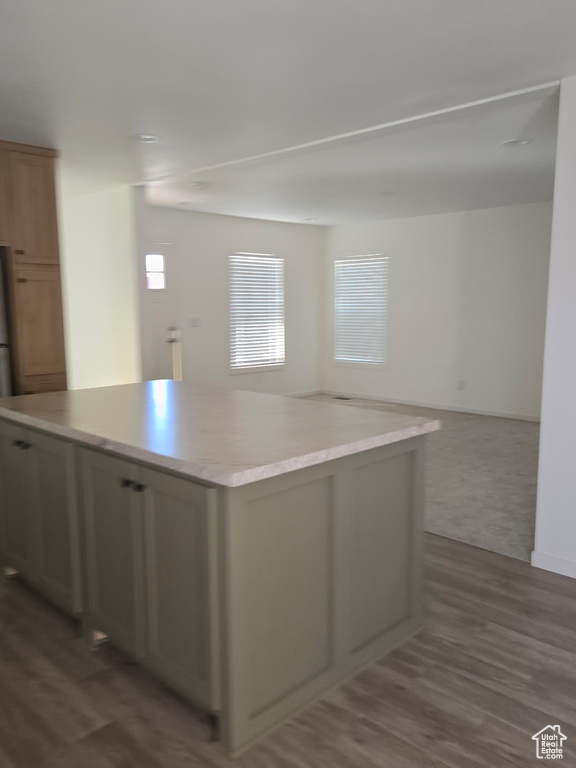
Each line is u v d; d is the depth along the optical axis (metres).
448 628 2.60
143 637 2.16
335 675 2.19
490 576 3.09
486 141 3.97
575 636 2.53
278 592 1.96
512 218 6.89
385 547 2.38
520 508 4.08
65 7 2.17
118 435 2.20
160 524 2.01
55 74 2.81
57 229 4.24
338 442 2.07
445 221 7.50
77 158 4.43
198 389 3.55
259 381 8.30
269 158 4.44
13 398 3.17
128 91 3.04
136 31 2.37
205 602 1.86
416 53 2.57
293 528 1.98
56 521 2.56
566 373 2.99
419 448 2.46
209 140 3.95
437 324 7.73
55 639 2.55
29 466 2.70
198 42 2.46
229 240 7.71
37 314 4.16
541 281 6.74
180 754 1.86
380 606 2.39
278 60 2.65
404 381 8.18
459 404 7.62
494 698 2.12
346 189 5.74
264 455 1.89
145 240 5.58
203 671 1.92
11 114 3.40
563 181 2.90
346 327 8.79
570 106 2.85
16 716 2.04
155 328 6.95
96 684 2.23
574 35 2.39
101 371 6.04
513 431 6.47
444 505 4.14
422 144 4.06
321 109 3.33
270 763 1.82
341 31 2.37
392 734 1.94
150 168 4.78
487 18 2.26
